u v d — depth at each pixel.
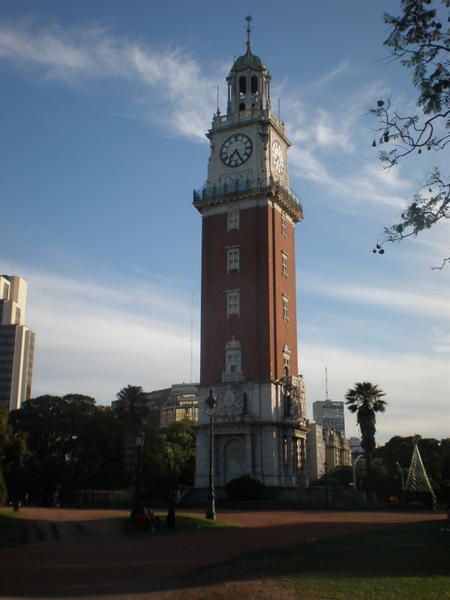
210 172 92.56
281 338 85.06
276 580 19.55
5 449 65.75
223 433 79.75
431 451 127.31
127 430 95.12
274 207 88.94
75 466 93.19
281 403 81.94
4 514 49.25
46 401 100.75
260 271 85.06
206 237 90.31
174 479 86.62
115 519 46.56
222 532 38.69
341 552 25.30
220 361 83.88
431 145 21.66
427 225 21.75
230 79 96.69
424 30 21.02
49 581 20.98
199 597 17.73
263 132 90.81
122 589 19.34
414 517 54.62
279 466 79.25
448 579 18.97
